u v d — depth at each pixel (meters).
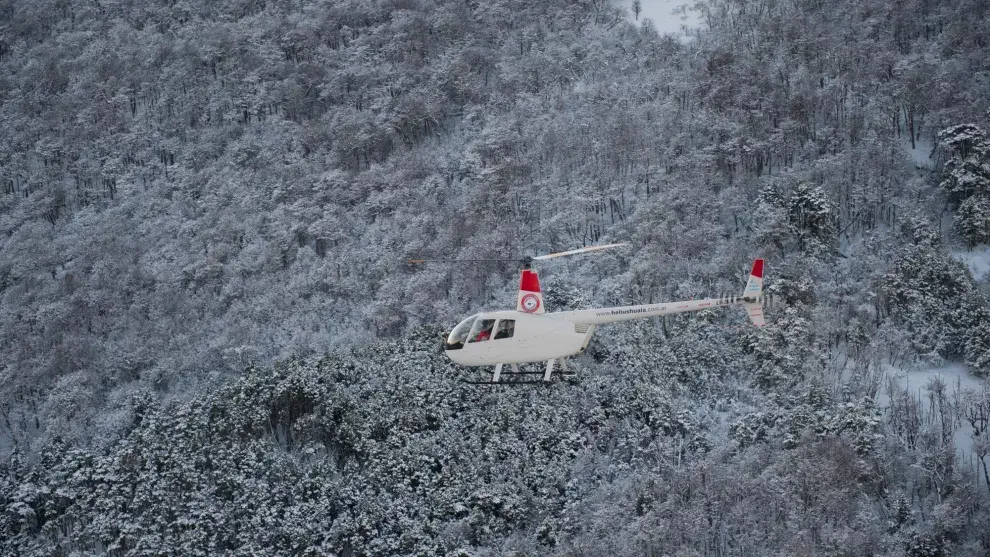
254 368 94.12
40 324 112.25
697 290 99.25
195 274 115.44
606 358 92.19
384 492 80.44
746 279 98.62
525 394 88.12
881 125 119.19
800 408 84.44
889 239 105.88
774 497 78.44
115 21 174.62
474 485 80.88
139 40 167.88
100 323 111.00
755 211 109.62
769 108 122.81
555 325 53.09
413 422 85.88
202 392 95.81
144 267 118.94
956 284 96.62
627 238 108.56
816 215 105.31
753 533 76.31
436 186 122.75
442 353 93.31
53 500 84.69
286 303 109.94
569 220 113.06
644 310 54.09
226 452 84.25
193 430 87.56
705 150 117.69
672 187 113.94
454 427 85.50
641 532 76.25
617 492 81.06
